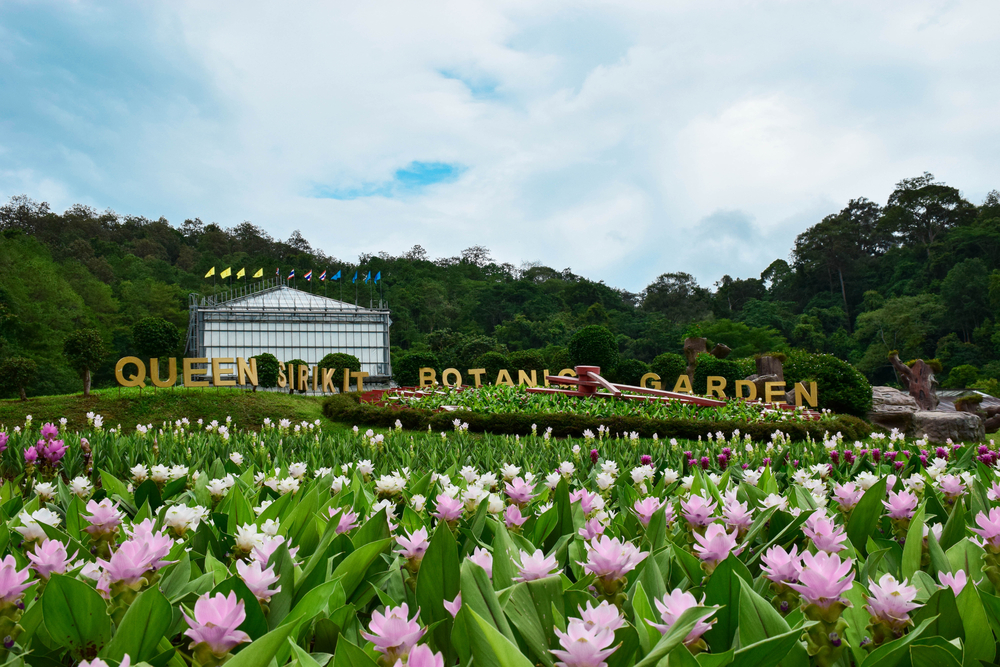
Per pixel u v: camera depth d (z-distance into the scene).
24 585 1.34
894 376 58.66
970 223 72.88
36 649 1.39
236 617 1.17
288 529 2.14
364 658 1.07
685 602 1.24
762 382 21.62
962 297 57.34
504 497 2.98
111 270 61.84
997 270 56.03
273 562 1.62
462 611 1.21
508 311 83.00
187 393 18.52
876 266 76.94
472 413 14.91
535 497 2.91
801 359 21.97
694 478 2.94
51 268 44.12
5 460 5.04
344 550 1.91
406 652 1.13
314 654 1.32
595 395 17.64
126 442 6.09
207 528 2.07
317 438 6.66
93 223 80.44
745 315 75.69
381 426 15.69
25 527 1.98
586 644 1.00
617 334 76.00
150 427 8.28
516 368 27.80
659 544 2.03
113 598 1.45
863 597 1.45
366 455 5.46
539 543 2.22
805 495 2.59
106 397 18.00
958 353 54.16
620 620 1.15
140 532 1.70
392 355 57.22
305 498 2.21
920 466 3.99
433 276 91.81
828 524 1.78
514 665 0.96
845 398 19.52
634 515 2.44
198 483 3.00
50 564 1.59
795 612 1.34
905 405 20.03
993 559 1.67
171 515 2.14
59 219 78.12
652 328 73.00
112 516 2.00
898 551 1.99
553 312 83.62
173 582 1.61
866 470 4.25
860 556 1.98
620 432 13.97
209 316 36.88
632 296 105.50
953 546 1.82
